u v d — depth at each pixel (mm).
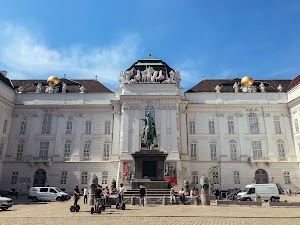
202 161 46562
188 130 48156
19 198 37344
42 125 48156
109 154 46656
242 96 49469
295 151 46344
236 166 46000
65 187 44438
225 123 48500
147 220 14609
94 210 18188
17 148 46969
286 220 14727
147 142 27219
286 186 44531
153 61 51219
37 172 45812
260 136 47500
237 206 23281
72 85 52531
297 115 45781
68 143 47250
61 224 13312
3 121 45875
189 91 51688
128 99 45625
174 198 24016
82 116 48531
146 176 25312
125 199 23844
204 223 13562
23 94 49375
